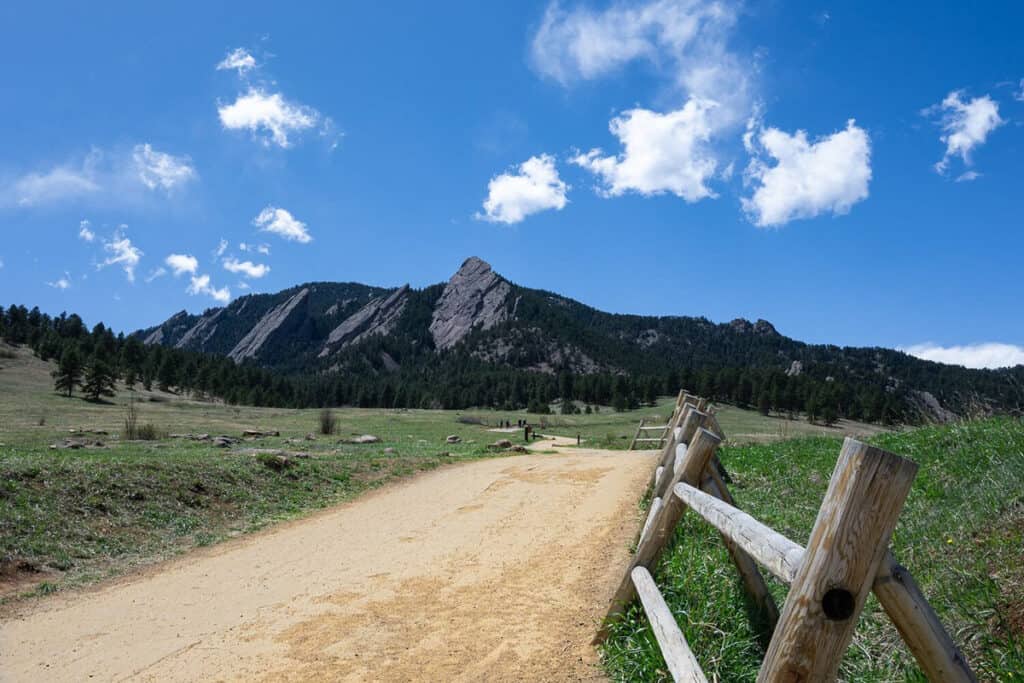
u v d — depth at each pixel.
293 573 8.16
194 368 116.38
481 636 5.45
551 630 5.48
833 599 1.91
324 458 17.73
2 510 9.45
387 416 69.75
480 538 9.23
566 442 36.25
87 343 118.56
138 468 12.38
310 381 178.62
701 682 2.78
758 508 8.34
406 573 7.69
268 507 12.50
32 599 7.45
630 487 12.31
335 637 5.68
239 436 35.03
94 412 58.66
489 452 23.30
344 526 11.01
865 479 1.88
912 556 5.07
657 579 5.31
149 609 6.99
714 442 4.53
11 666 5.52
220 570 8.55
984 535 4.96
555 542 8.62
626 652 4.46
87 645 5.95
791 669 1.95
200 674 5.05
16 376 86.94
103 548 9.40
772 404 113.69
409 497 13.55
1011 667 3.12
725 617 4.37
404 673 4.79
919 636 1.92
